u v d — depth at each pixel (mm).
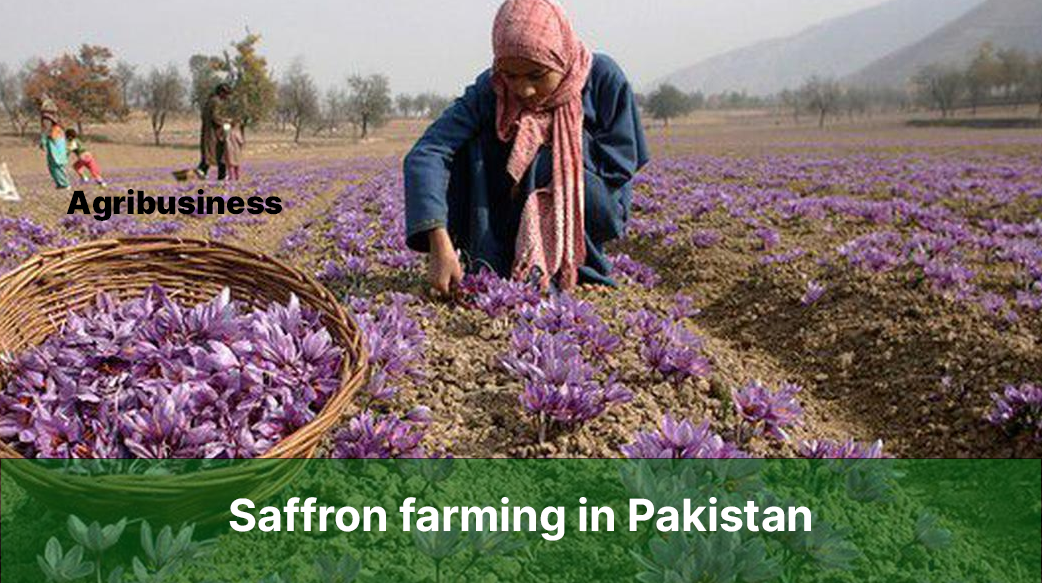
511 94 5398
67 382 2848
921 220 10727
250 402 2824
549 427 3600
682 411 4062
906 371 5355
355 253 8086
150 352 3020
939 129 94062
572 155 5500
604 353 4449
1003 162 29344
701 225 11031
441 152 5434
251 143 73312
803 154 38438
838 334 6176
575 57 5406
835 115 186375
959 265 7047
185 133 88438
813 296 6688
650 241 10211
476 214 5629
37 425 2660
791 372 5895
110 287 3611
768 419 3672
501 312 5012
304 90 84688
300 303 3562
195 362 2949
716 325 7223
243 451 2664
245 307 3703
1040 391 4277
